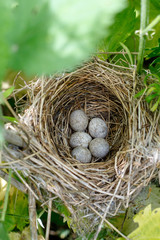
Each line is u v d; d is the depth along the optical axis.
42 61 0.07
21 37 0.07
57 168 0.23
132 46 0.29
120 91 0.27
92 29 0.07
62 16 0.07
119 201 0.23
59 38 0.07
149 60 0.29
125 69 0.28
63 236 0.28
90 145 0.29
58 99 0.28
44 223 0.27
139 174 0.23
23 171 0.22
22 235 0.24
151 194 0.24
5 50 0.07
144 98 0.26
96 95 0.30
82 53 0.07
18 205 0.25
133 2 0.26
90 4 0.07
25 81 0.27
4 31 0.07
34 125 0.24
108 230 0.24
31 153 0.23
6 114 0.28
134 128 0.25
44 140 0.25
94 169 0.25
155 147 0.24
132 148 0.24
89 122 0.31
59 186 0.23
